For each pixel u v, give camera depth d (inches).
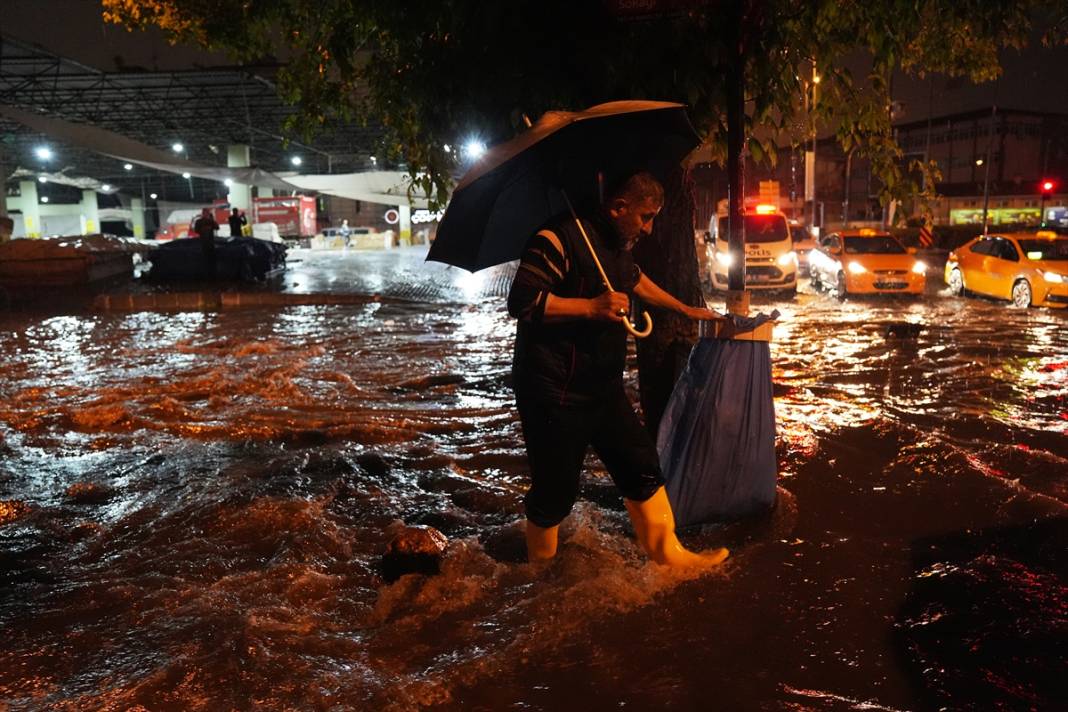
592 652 118.5
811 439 225.9
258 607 134.5
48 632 128.7
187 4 259.8
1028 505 171.9
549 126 122.7
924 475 193.5
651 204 127.0
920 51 256.2
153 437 247.6
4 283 820.6
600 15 177.0
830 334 460.8
